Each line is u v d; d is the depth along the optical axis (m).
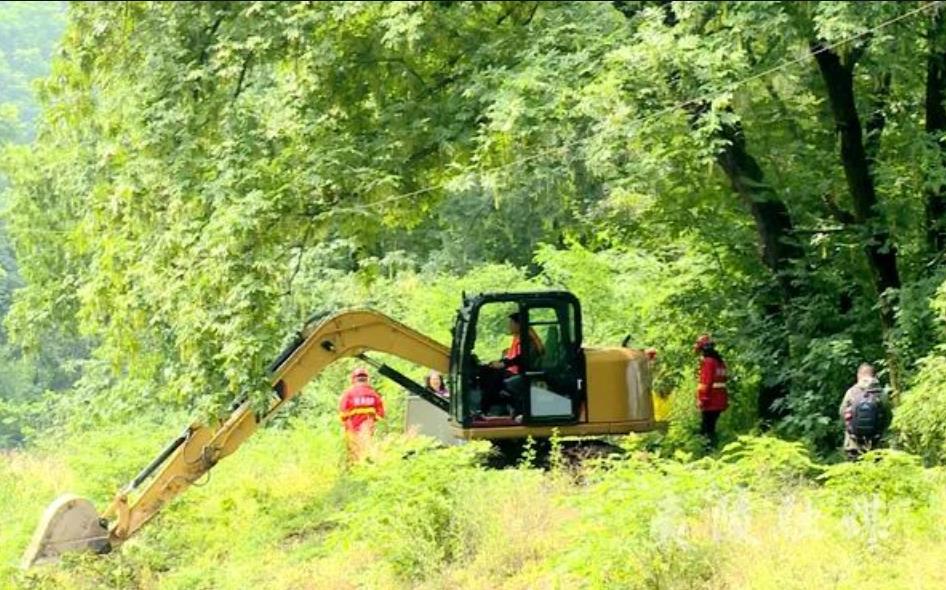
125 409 77.25
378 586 39.22
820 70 56.84
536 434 55.53
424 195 55.66
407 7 52.56
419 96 55.81
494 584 37.47
